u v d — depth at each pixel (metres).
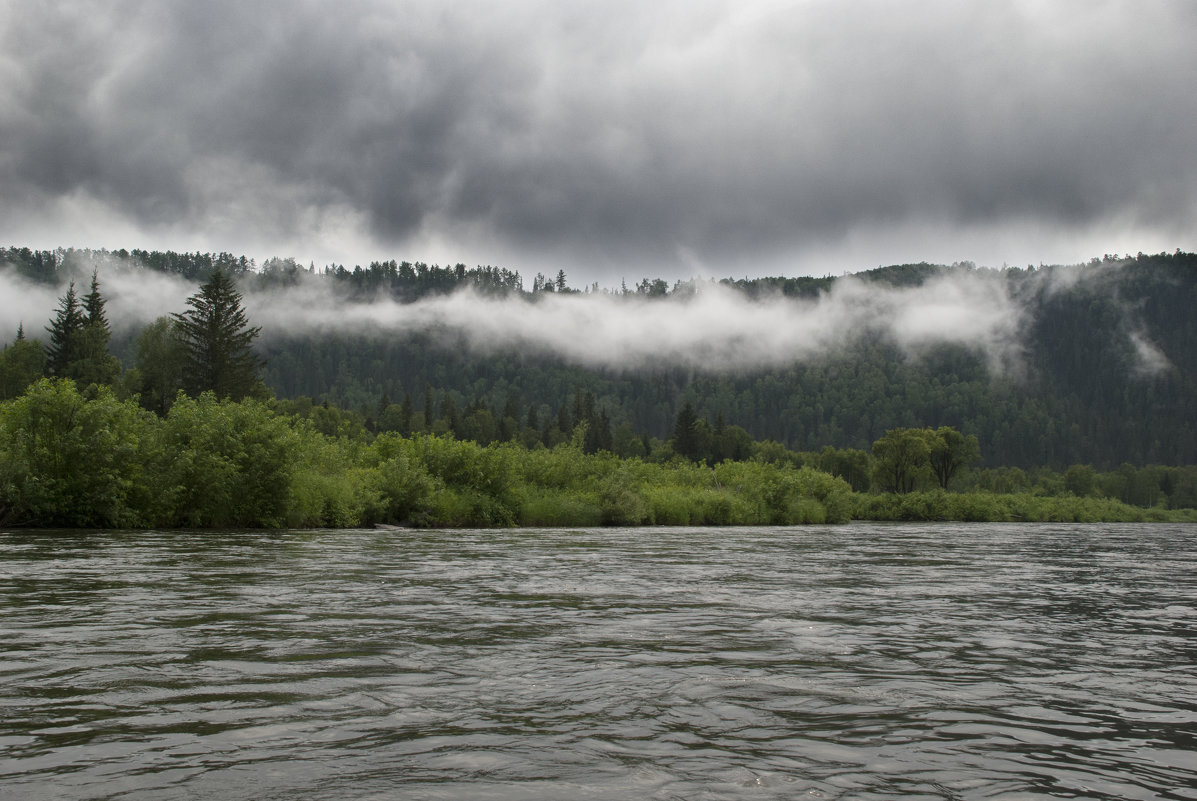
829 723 6.17
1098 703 7.02
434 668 7.73
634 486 52.28
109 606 11.11
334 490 35.69
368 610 11.25
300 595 12.62
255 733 5.59
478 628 9.98
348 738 5.52
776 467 67.62
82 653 8.08
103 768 4.84
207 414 32.22
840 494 67.06
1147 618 12.50
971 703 6.88
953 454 129.75
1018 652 9.30
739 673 7.78
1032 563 24.00
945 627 11.01
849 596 14.28
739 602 12.98
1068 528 68.88
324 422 145.75
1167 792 4.87
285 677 7.25
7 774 4.71
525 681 7.28
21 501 26.78
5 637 8.84
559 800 4.48
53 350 91.62
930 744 5.70
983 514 93.12
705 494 57.22
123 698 6.43
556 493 47.94
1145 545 38.31
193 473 30.52
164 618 10.20
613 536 34.00
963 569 21.00
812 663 8.34
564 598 13.00
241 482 31.34
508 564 19.00
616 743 5.54
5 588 12.77
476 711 6.27
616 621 10.71
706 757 5.28
